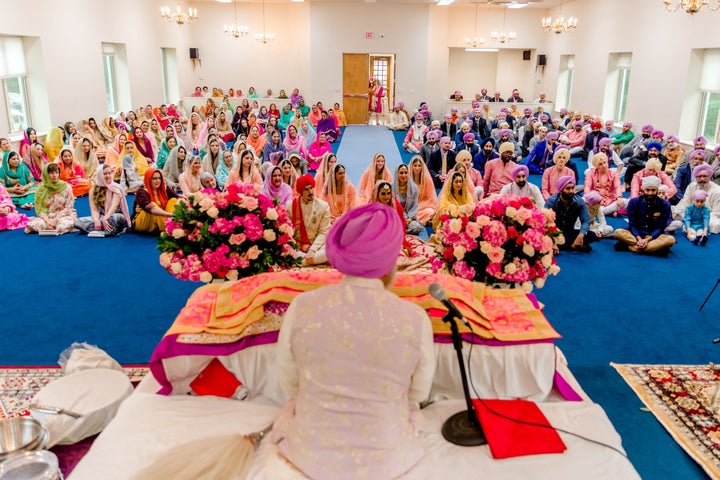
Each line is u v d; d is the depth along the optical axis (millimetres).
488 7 16688
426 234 5938
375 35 16266
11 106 9469
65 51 10477
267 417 2123
